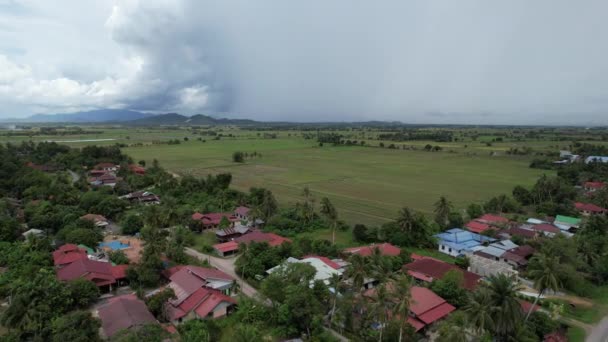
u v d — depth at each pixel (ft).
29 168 494.18
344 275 220.84
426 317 191.52
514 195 468.34
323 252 280.51
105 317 181.78
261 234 316.60
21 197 426.10
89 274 222.89
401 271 227.81
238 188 539.70
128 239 318.45
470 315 166.71
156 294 201.77
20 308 169.58
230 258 286.66
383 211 428.15
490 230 325.62
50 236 302.86
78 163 632.38
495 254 276.41
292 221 355.15
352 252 279.49
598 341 182.80
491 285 173.58
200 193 463.01
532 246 287.48
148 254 245.86
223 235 323.16
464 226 354.95
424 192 527.81
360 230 323.57
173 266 258.98
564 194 442.91
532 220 370.53
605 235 308.19
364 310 198.39
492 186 567.59
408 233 314.55
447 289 212.02
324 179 622.54
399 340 168.25
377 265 199.52
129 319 176.04
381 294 173.88
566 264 237.25
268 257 256.73
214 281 226.38
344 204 458.50
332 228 336.90
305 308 182.60
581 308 213.87
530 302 216.54
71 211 355.15
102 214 375.66
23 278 212.64
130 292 228.22
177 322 194.49
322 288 206.08
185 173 639.76
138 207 408.26
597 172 588.09
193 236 327.67
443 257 292.81
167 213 339.16
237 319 196.75
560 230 337.11
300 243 288.10
